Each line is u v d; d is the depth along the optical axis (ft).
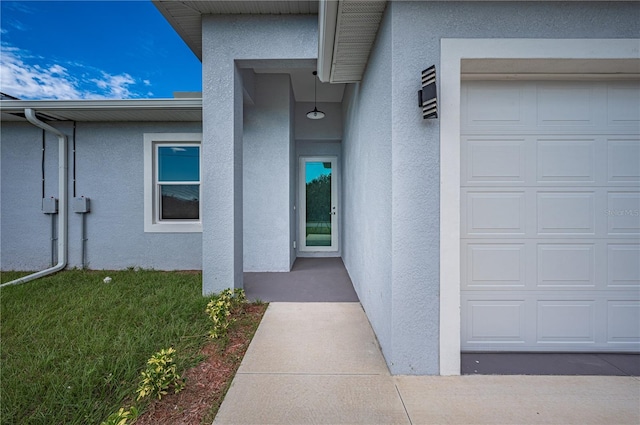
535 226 8.13
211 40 12.50
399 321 7.10
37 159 18.57
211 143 12.54
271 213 18.26
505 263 8.15
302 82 19.43
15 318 10.08
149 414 5.62
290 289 14.37
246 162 18.20
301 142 24.00
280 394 6.33
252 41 12.55
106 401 5.90
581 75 7.91
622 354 8.09
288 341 8.82
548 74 7.89
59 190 18.29
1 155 18.47
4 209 18.54
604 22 7.07
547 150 8.13
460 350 7.61
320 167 24.25
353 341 8.87
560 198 8.13
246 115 18.15
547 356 7.99
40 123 16.72
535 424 5.45
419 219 7.07
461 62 7.20
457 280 7.08
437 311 7.11
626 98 8.14
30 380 6.57
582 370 7.33
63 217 18.19
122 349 7.88
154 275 16.83
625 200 8.14
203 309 10.87
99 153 18.66
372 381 6.84
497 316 8.18
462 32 7.02
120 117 17.62
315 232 24.35
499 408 5.90
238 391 6.41
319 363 7.62
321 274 17.56
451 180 7.04
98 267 18.71
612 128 8.14
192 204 19.27
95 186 18.69
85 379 6.34
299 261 21.83
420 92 6.93
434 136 7.04
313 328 9.77
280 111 18.20
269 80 18.08
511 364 7.59
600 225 8.14
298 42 12.52
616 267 8.16
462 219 8.14
